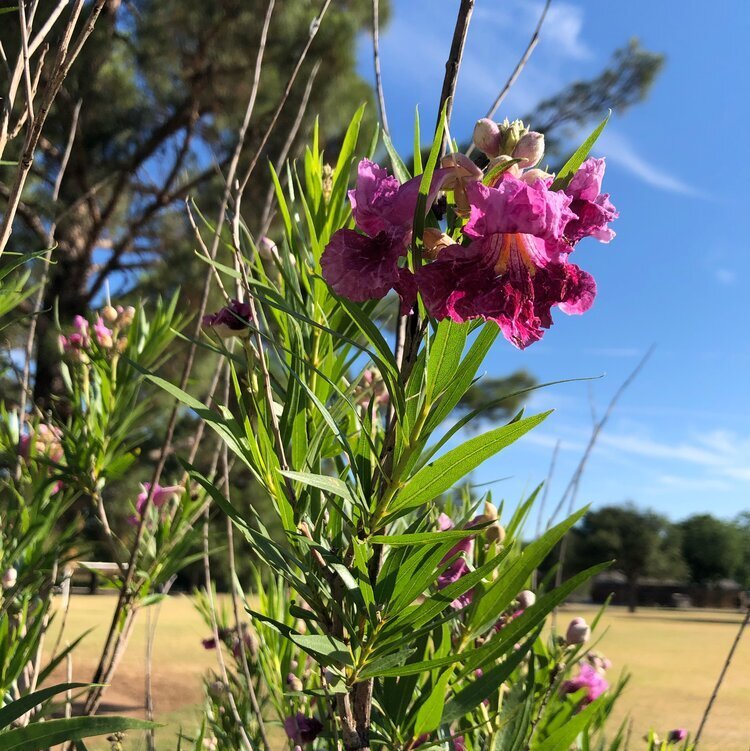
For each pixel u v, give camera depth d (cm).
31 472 55
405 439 25
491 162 26
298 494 30
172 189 272
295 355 27
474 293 23
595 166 27
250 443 28
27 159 27
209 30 234
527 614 28
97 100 250
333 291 24
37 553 47
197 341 28
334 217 35
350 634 27
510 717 36
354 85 257
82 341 55
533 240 25
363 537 27
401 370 26
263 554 26
